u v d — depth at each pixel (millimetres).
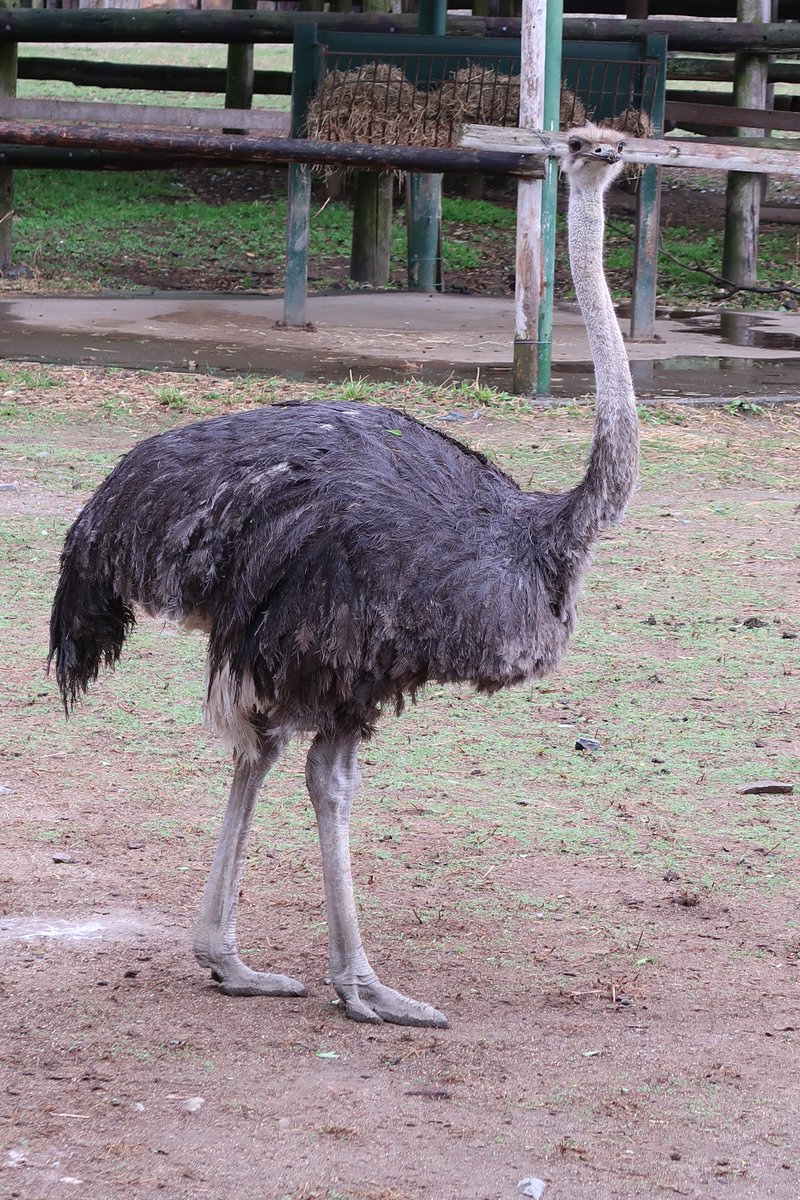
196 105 37750
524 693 9602
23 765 8320
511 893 7047
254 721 5762
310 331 21750
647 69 21281
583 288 6109
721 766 8586
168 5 41156
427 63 21703
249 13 25953
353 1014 5871
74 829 7578
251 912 6836
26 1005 5871
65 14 26312
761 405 17422
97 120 21219
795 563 12227
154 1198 4648
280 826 7777
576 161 6168
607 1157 4961
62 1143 4930
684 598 11352
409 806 7977
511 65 21516
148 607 5746
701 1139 5086
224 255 28828
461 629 5574
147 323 22031
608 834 7711
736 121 23766
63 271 26953
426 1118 5160
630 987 6203
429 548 5586
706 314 25203
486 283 27719
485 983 6223
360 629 5500
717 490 14297
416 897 6988
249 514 5566
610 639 10531
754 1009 6031
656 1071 5516
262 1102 5223
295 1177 4777
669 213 32438
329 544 5500
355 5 32812
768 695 9609
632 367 19656
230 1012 5902
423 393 17203
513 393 17484
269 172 34219
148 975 6188
